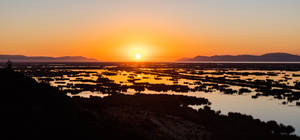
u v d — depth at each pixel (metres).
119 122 24.11
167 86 65.06
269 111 36.97
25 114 19.64
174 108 36.34
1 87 24.11
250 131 25.14
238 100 46.16
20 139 16.23
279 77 98.56
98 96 47.56
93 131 19.52
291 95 51.56
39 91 25.52
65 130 18.56
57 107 22.58
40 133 17.44
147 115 31.48
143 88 60.84
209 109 35.91
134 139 19.70
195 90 59.09
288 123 30.16
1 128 16.97
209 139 22.88
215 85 68.81
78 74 110.38
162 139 21.64
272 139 22.80
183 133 24.44
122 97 44.59
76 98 41.81
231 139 22.75
